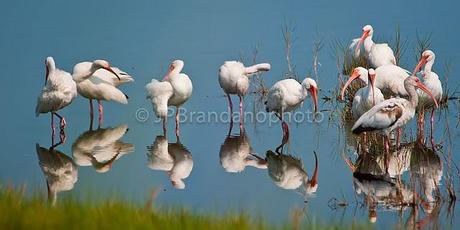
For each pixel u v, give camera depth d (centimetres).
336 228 1225
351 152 1788
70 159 1777
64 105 1938
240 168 1709
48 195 1466
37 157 1789
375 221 1359
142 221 1099
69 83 1933
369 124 1677
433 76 1889
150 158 1783
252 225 1153
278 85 1909
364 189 1550
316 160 1745
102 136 1942
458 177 1570
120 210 1145
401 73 1936
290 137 1911
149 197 1335
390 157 1717
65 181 1620
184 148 1856
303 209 1425
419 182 1564
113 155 1805
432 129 1855
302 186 1585
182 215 1133
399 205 1448
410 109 1681
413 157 1714
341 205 1462
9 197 1207
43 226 1079
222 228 1095
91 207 1170
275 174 1662
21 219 1095
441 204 1445
